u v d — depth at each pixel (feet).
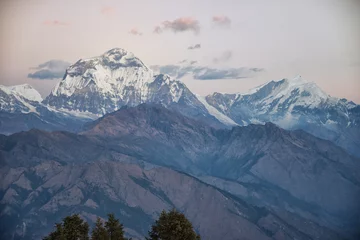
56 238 598.75
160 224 588.50
